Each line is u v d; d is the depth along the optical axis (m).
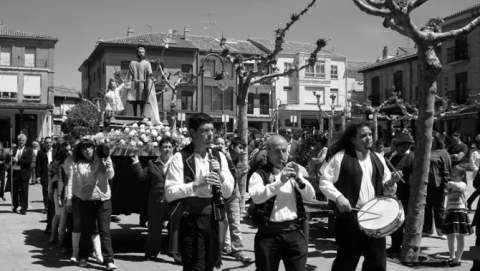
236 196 7.51
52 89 51.09
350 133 4.82
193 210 4.49
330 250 8.24
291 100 57.12
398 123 36.12
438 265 7.22
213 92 51.44
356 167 4.71
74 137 8.56
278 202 4.42
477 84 33.25
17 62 50.12
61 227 8.26
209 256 4.52
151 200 7.55
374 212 4.52
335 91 58.50
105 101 11.30
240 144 8.60
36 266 7.13
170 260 7.52
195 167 4.59
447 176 9.38
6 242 8.88
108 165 7.03
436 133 9.62
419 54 7.40
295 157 11.43
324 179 4.75
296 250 4.39
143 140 8.24
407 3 6.99
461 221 7.15
